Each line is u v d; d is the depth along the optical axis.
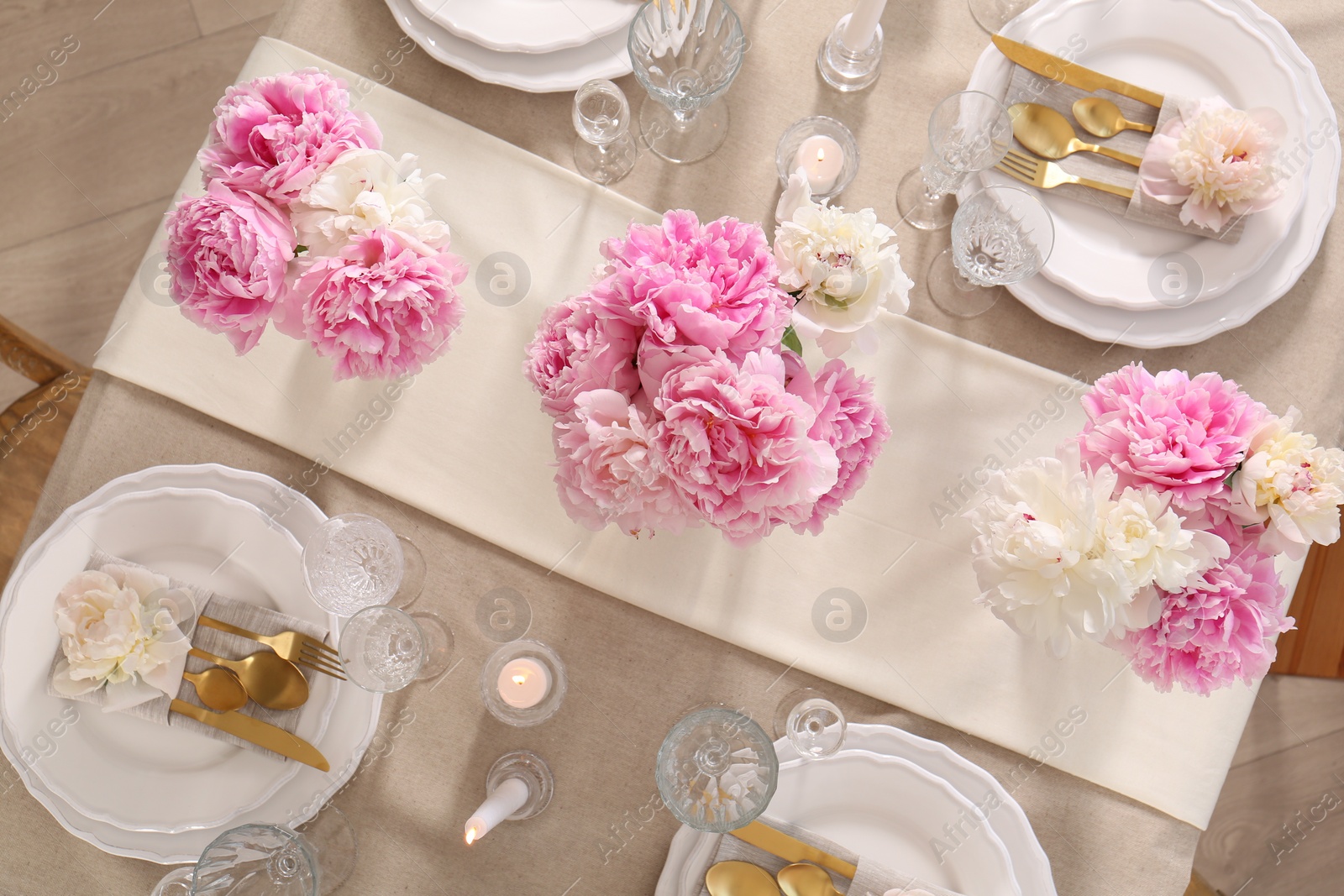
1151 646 0.82
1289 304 1.03
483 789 0.98
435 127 1.04
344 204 0.82
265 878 0.86
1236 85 1.03
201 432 1.01
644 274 0.66
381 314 0.81
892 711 0.99
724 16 0.95
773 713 0.99
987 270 0.97
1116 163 1.00
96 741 0.95
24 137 1.45
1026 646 0.99
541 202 1.03
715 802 0.83
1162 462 0.79
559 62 1.02
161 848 0.93
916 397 1.01
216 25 1.44
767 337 0.69
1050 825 0.97
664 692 0.99
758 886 0.91
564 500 0.75
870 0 0.91
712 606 0.99
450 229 1.02
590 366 0.70
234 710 0.94
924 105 1.06
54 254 1.50
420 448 1.01
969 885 0.93
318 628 0.96
